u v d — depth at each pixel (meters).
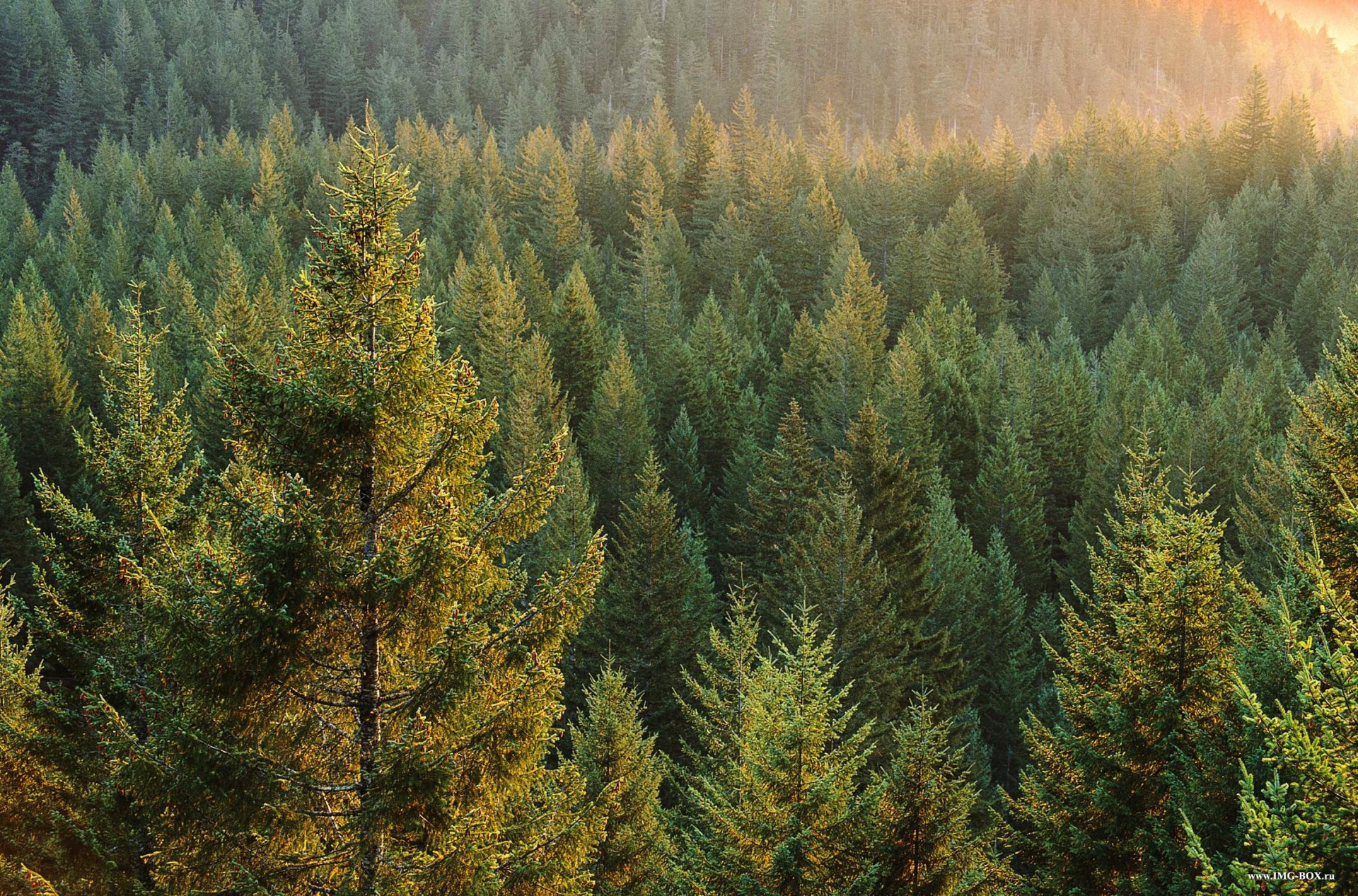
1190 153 136.75
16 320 62.62
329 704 12.25
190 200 134.00
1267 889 10.51
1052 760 20.14
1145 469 25.95
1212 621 18.62
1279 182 140.62
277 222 118.12
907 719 30.84
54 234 129.75
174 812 11.41
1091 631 22.30
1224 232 108.94
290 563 11.27
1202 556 19.06
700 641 38.91
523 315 72.31
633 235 122.00
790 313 82.56
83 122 196.12
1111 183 134.88
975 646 41.09
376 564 11.68
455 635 11.92
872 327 77.19
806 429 59.75
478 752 12.02
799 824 17.42
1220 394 67.62
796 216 112.62
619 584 38.94
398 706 12.17
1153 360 78.62
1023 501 51.47
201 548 11.93
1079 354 76.69
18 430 57.50
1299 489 19.78
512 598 12.74
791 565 39.78
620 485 54.91
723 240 109.12
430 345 12.45
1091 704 19.34
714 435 62.59
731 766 21.50
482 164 149.62
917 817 17.19
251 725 11.75
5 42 194.88
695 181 132.88
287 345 12.45
